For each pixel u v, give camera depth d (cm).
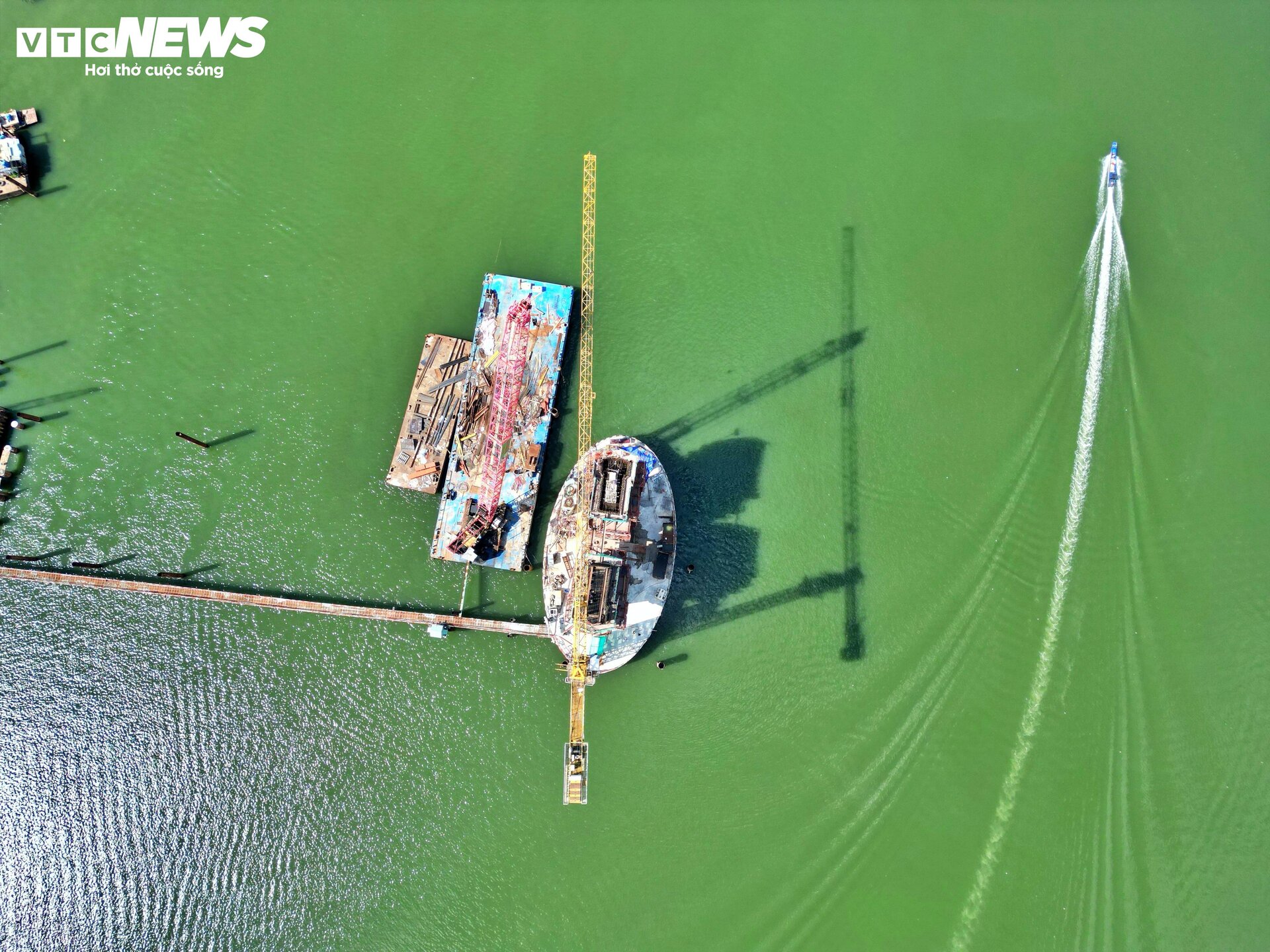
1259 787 6606
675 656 6881
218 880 6838
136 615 7081
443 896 6731
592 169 7225
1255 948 6369
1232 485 7019
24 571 7050
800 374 7206
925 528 7031
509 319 7062
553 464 7050
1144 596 6869
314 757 6912
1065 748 6688
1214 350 7206
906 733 6756
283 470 7169
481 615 6944
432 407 7019
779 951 6494
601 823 6738
